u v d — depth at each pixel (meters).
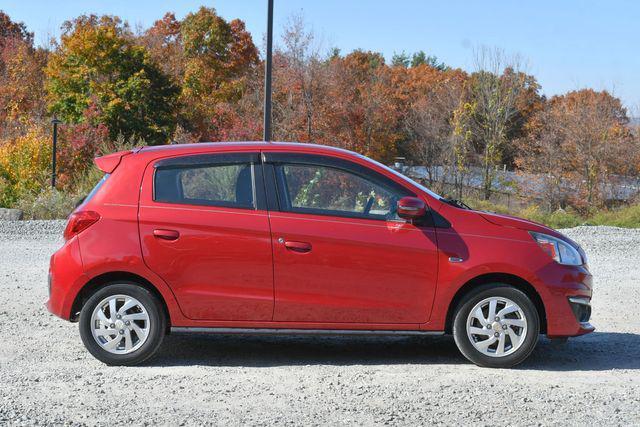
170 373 6.08
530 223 6.49
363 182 6.42
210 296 6.27
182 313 6.30
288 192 6.39
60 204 19.06
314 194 6.40
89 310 6.27
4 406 5.11
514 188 48.59
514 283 6.45
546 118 51.50
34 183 23.02
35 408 5.08
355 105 47.84
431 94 58.06
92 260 6.27
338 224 6.30
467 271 6.25
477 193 48.72
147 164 6.46
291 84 40.47
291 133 39.56
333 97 43.16
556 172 47.41
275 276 6.27
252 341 7.35
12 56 63.66
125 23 64.25
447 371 6.21
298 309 6.29
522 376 6.06
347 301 6.28
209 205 6.36
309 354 6.84
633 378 6.04
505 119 51.00
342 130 45.47
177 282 6.28
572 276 6.35
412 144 54.12
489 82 51.25
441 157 51.50
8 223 16.72
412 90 63.94
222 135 39.28
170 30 69.69
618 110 52.06
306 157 6.45
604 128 47.53
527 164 49.91
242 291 6.28
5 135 46.16
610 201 46.50
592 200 46.62
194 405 5.20
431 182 49.69
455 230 6.33
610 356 6.80
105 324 6.27
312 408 5.15
